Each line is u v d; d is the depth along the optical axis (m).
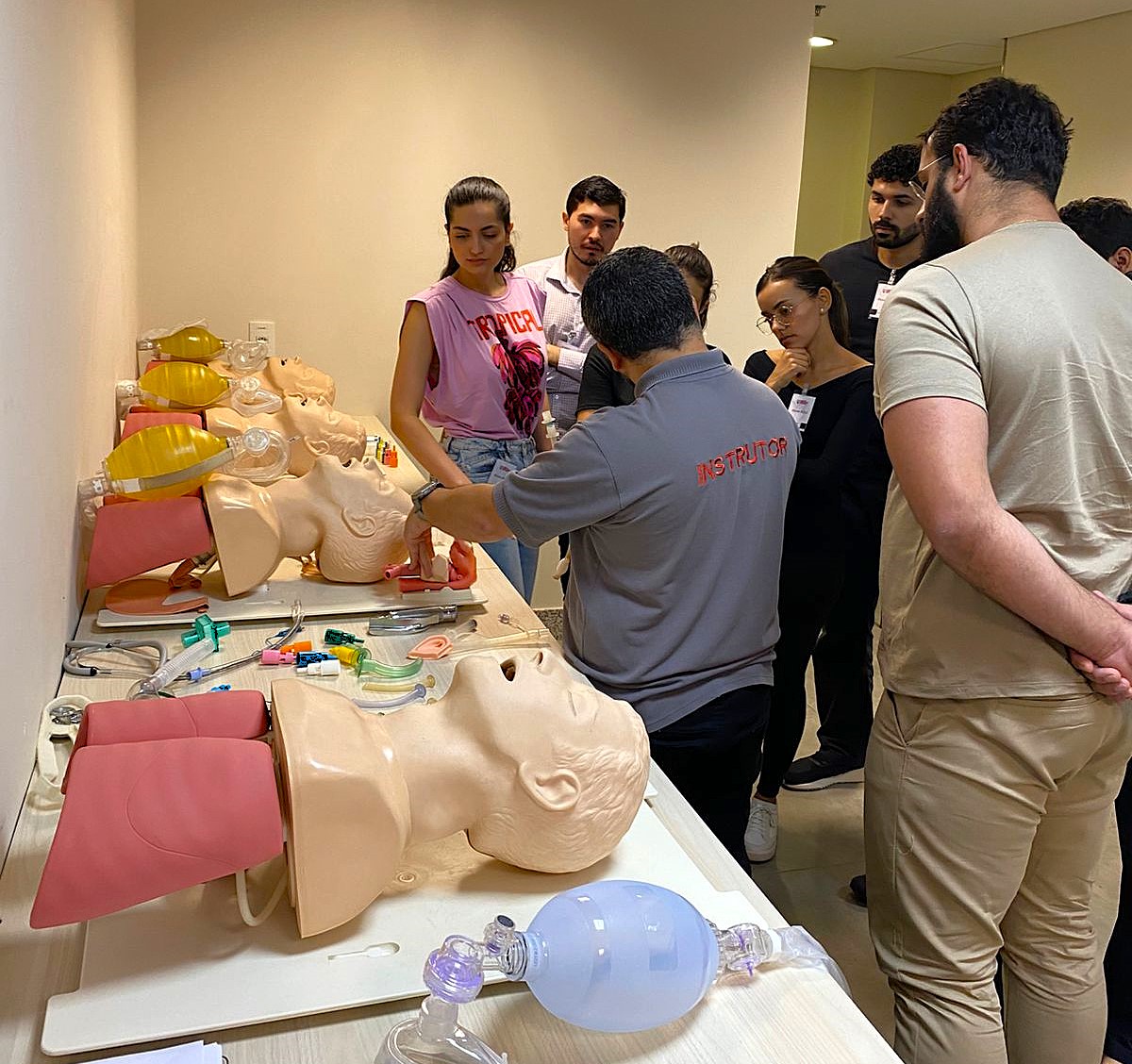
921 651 1.37
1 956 0.84
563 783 0.93
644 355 1.49
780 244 3.75
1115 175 4.77
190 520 1.50
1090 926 1.52
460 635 1.57
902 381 1.26
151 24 2.96
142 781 0.81
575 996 0.77
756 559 1.53
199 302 3.21
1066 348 1.24
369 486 1.66
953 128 1.39
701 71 3.50
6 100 0.99
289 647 1.43
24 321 1.08
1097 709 1.31
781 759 2.48
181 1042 0.77
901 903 1.43
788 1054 0.79
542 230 3.48
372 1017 0.80
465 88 3.28
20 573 1.05
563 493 1.41
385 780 0.86
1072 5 4.52
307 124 3.16
